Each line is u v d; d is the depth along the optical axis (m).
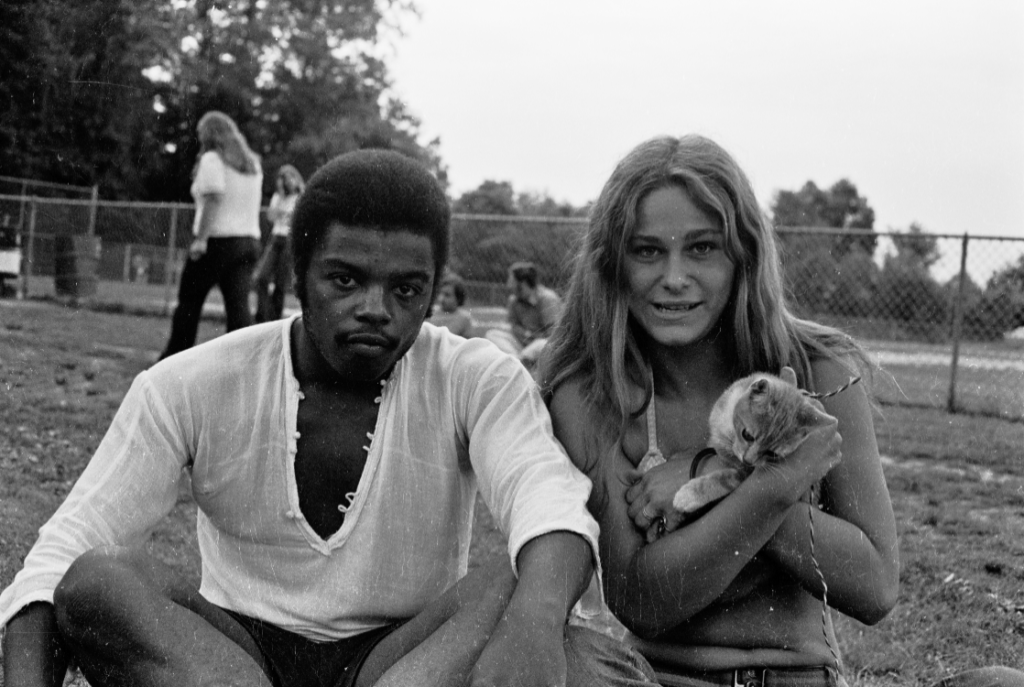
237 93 16.06
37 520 3.38
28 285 11.18
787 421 2.00
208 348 2.04
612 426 2.22
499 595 1.84
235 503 2.00
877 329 10.94
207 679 1.65
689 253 2.20
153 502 2.00
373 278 1.84
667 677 2.09
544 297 9.12
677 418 2.33
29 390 5.90
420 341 2.10
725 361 2.38
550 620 1.74
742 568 2.06
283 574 2.01
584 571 1.86
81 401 5.74
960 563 3.80
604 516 2.15
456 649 1.76
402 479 2.01
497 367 2.08
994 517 4.64
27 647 1.75
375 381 2.02
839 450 2.03
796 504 2.06
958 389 8.88
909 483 5.46
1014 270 10.05
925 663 2.93
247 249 8.41
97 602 1.69
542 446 2.02
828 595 2.06
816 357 2.36
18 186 11.30
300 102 16.84
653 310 2.22
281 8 15.76
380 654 1.90
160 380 2.00
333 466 1.99
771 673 2.04
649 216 2.18
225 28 14.77
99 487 1.95
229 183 8.23
